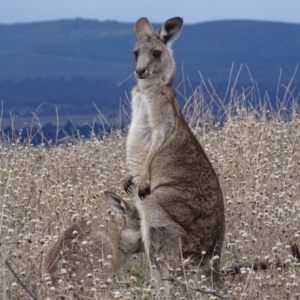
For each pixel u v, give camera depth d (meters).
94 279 24.72
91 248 26.89
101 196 31.53
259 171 33.34
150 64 30.33
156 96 30.16
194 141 29.41
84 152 37.53
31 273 25.70
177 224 27.38
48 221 29.73
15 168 34.22
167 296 24.44
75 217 27.59
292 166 34.31
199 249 27.23
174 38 31.25
